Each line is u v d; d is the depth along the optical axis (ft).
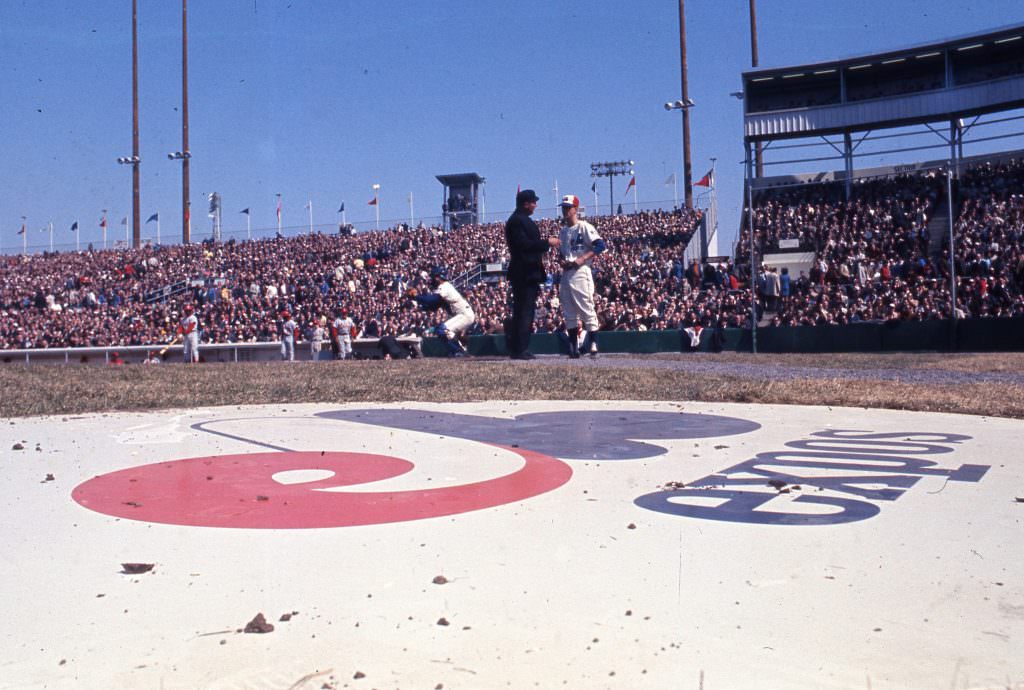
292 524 13.26
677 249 134.10
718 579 10.28
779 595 9.68
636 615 9.08
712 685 7.39
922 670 7.67
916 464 18.49
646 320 103.04
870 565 10.81
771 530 12.65
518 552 11.54
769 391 34.63
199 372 45.21
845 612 9.12
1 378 41.22
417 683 7.48
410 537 12.41
